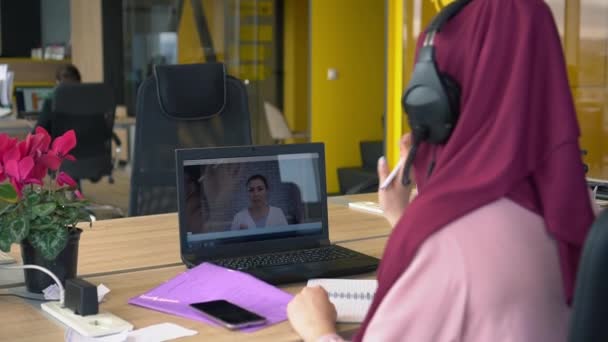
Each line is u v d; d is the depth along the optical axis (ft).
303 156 7.06
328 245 7.06
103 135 20.85
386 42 22.62
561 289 3.68
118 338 4.80
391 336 3.67
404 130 22.15
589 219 3.62
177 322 5.20
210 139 10.53
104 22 32.78
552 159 3.62
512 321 3.56
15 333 4.99
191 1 30.32
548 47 3.67
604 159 18.10
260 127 30.04
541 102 3.65
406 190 4.82
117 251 7.38
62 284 5.89
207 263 6.21
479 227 3.59
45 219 5.64
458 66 3.79
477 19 3.73
